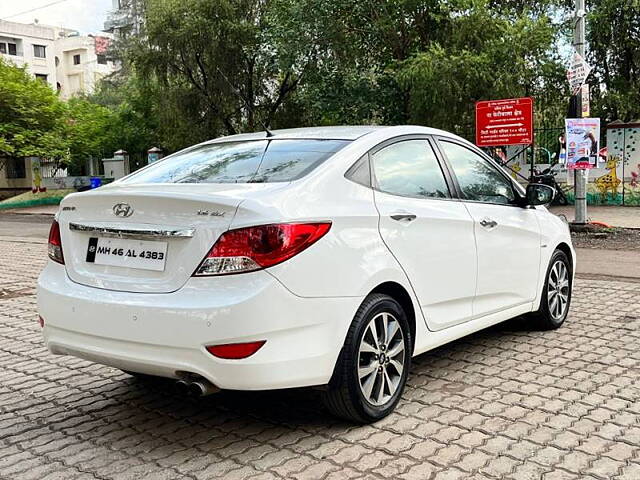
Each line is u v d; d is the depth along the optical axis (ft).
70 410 13.96
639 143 59.62
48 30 254.68
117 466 11.20
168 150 97.19
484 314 15.88
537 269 18.04
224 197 11.02
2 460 11.57
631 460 10.94
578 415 12.87
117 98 187.83
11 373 16.65
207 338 10.48
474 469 10.68
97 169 116.98
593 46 66.85
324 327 11.33
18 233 58.70
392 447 11.55
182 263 10.98
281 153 13.47
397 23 62.08
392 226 12.89
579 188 44.75
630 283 26.71
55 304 12.19
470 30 56.59
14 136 94.32
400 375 13.15
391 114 63.93
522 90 58.23
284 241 10.80
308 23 63.41
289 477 10.55
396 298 13.33
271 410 13.52
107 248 11.96
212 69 83.30
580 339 18.35
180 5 82.89
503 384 14.74
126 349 11.25
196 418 13.26
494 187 16.93
